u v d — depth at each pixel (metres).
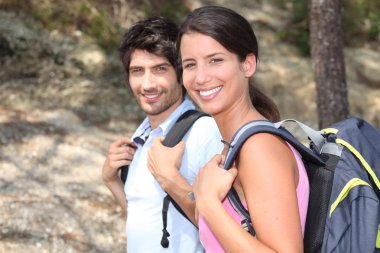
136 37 2.25
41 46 7.17
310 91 8.28
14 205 4.70
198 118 2.21
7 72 6.95
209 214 1.61
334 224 1.64
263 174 1.52
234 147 1.59
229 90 1.69
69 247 4.38
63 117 6.57
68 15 7.60
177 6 8.74
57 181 5.27
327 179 1.70
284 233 1.48
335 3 4.86
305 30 9.17
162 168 2.07
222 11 1.67
